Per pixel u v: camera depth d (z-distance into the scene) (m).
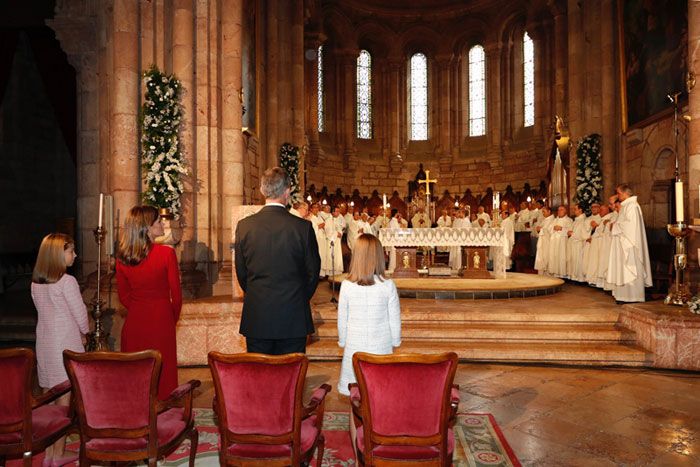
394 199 21.78
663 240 10.71
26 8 11.30
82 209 9.73
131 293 4.17
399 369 2.73
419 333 7.20
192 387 3.44
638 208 8.25
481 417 4.73
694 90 7.59
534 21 19.31
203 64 8.41
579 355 6.57
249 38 11.63
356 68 21.84
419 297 8.98
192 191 8.26
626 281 8.12
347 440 4.27
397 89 22.11
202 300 7.35
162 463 3.86
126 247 4.10
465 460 3.85
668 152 10.60
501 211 15.70
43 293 4.00
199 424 4.66
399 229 10.57
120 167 7.65
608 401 5.22
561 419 4.74
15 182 13.57
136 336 4.08
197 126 8.39
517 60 20.69
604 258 9.69
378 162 22.00
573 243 11.57
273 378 2.82
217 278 8.54
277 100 14.96
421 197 15.39
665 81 10.09
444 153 21.94
